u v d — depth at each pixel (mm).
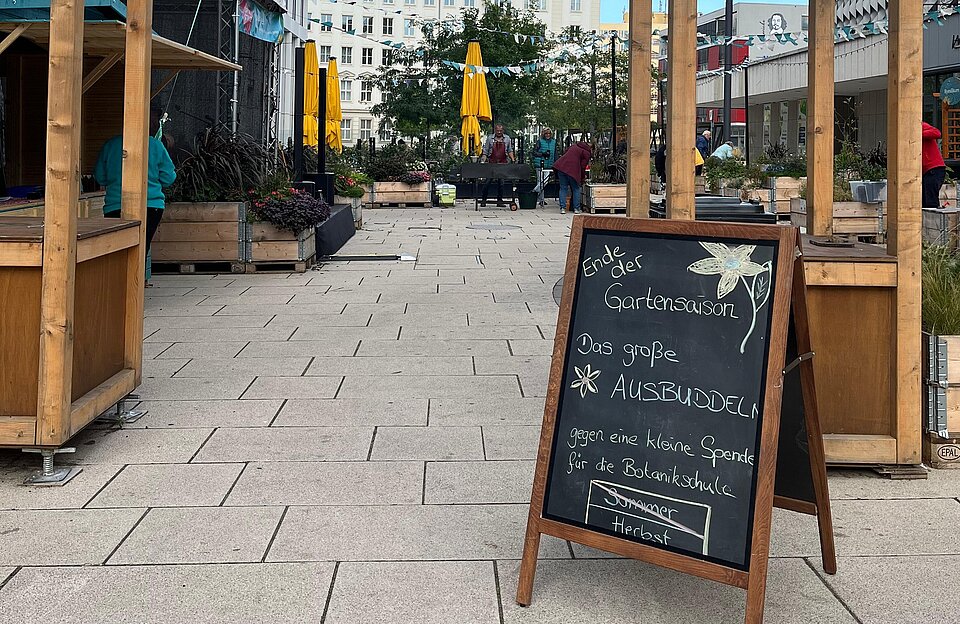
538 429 5355
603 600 3381
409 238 15719
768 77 31141
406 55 38688
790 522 4094
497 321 8508
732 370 3227
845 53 24422
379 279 11047
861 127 29562
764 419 3125
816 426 3521
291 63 22562
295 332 8016
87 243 4762
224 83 14641
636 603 3361
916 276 4512
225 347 7426
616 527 3293
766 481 3078
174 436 5199
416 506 4238
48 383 4461
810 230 5613
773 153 20984
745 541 3090
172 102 14312
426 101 37469
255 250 11469
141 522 4027
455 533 3949
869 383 4641
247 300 9570
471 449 5012
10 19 7477
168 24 14203
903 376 4555
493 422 5488
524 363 6918
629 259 3475
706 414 3232
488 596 3402
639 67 5336
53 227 4438
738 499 3125
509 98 36094
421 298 9727
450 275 11383
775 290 3207
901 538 3902
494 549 3799
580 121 36875
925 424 4738
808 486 3621
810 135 5598
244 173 11805
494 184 25750
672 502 3219
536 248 14234
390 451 4973
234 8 14758
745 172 19344
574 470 3383
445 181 26422
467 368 6773
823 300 4605
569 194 22484
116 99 11828
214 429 5324
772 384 3139
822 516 3561
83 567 3598
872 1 22609
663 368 3332
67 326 4484
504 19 36562
